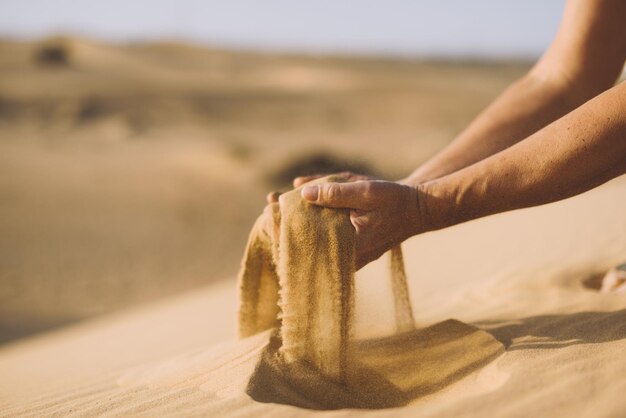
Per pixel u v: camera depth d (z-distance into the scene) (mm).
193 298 9664
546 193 2010
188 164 28500
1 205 21406
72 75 72625
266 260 2391
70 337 8211
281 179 26406
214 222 20641
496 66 120375
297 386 2010
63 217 20453
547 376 1872
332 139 41312
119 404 2129
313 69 99938
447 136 38719
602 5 2504
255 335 2365
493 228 7121
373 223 2084
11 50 84938
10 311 13062
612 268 3650
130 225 19922
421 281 4766
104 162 29094
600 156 1941
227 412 1827
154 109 54281
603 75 2588
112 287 14609
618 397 1688
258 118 54656
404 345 2309
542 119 2590
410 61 124125
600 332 2248
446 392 2004
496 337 2418
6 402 2688
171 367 2539
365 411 1759
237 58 108875
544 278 3547
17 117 47219
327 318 2066
